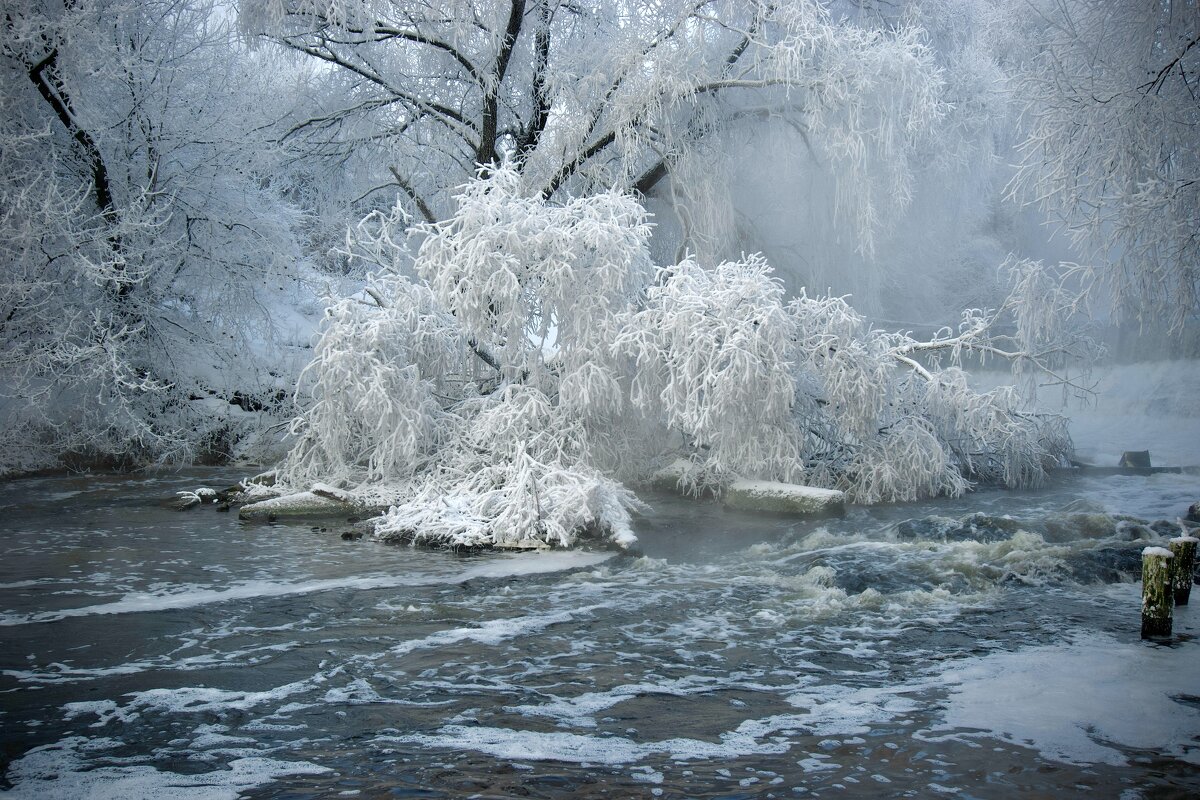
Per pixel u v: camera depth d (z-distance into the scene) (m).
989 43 16.27
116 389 14.51
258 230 17.34
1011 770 4.61
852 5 19.62
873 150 17.05
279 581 8.38
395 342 12.30
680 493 13.27
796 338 13.19
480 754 4.82
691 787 4.45
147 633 6.84
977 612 7.48
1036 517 11.38
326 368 11.88
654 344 11.97
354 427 12.29
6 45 14.56
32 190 14.66
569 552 9.65
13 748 4.88
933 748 4.87
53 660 6.24
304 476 12.46
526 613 7.45
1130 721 5.20
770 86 17.48
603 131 17.39
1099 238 12.16
